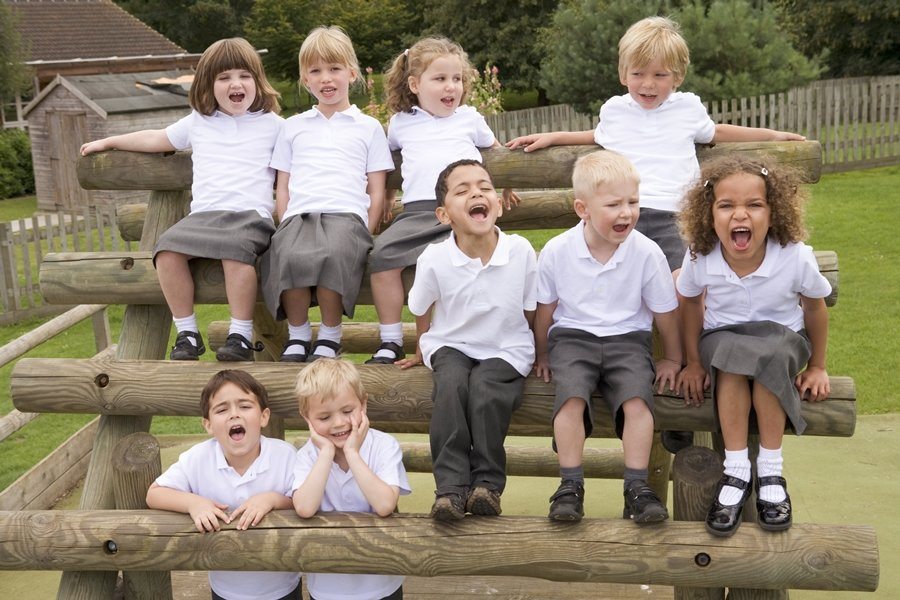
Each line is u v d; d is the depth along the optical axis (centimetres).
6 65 2236
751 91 1588
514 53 2894
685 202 315
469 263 317
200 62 389
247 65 388
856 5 2409
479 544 299
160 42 2714
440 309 327
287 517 313
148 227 417
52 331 596
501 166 402
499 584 445
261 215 380
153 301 387
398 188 421
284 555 307
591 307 319
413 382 333
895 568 444
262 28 3356
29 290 1056
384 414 335
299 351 363
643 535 295
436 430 306
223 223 371
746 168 297
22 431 721
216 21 4172
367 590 326
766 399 293
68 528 318
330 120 396
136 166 406
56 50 2539
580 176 310
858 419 641
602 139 396
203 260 373
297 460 328
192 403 350
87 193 1886
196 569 314
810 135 1596
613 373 310
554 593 436
